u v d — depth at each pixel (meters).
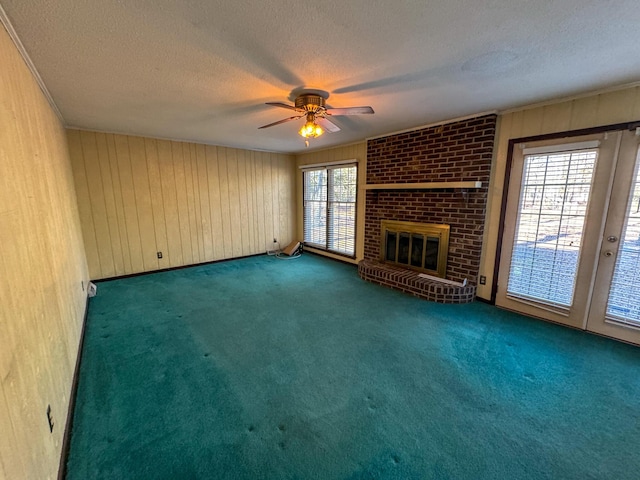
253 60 1.86
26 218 1.46
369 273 4.24
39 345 1.39
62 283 2.15
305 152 5.96
